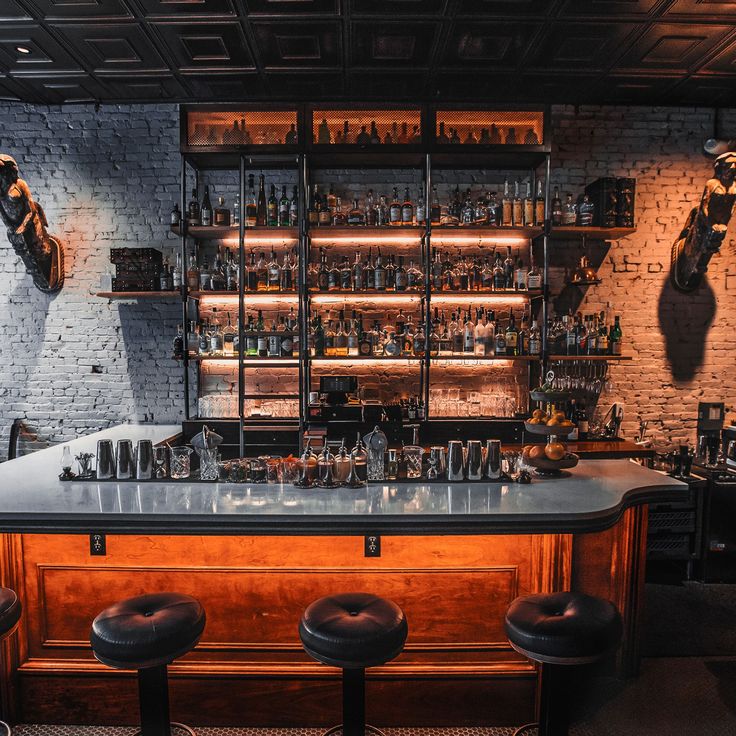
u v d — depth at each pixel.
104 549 2.35
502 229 4.41
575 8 3.38
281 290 4.47
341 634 1.72
